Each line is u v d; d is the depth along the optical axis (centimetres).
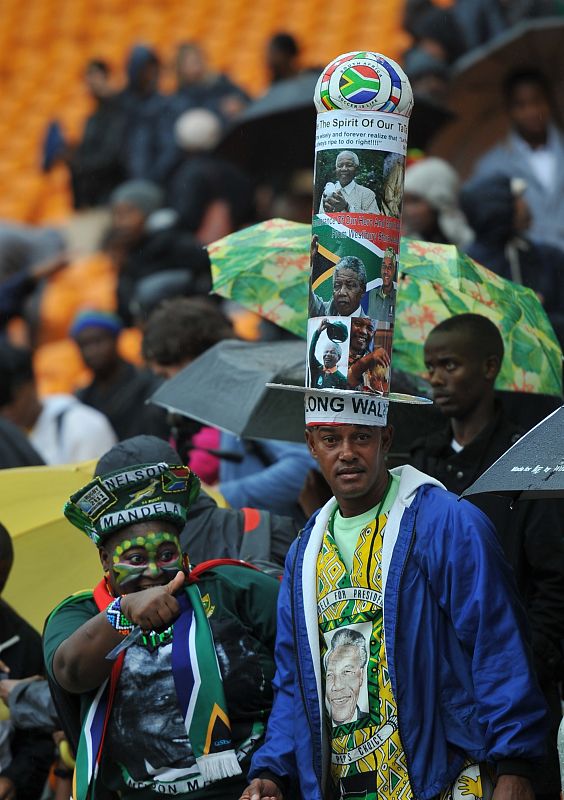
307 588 1336
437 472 1703
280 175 3644
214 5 6419
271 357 1942
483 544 1279
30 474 1842
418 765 1268
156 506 1385
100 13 6681
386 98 1291
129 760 1380
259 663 1398
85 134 4894
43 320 4728
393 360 1884
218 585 1417
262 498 1981
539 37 3256
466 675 1281
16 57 6662
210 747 1362
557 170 3145
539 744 1240
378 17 5934
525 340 1811
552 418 1230
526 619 1297
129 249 3888
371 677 1298
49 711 1631
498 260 2486
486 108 3353
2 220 5575
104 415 2819
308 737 1321
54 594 1780
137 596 1352
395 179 1305
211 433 2122
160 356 2131
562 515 1590
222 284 1758
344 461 1306
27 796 1702
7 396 2664
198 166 3931
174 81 5741
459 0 3978
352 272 1291
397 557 1298
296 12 6156
